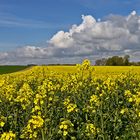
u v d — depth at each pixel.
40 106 11.51
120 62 65.19
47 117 10.89
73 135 10.03
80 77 18.27
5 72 60.59
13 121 11.05
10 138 7.51
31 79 23.42
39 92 13.34
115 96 15.34
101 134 9.38
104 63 65.31
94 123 10.16
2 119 10.49
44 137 8.47
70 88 17.53
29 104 12.52
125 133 10.27
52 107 12.09
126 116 10.69
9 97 14.25
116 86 15.98
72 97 15.27
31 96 13.66
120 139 10.10
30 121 8.21
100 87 16.42
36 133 8.21
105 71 40.88
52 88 13.95
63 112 11.98
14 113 11.88
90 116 11.21
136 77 22.88
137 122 9.40
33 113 10.82
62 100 14.44
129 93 12.84
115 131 10.62
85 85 17.70
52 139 8.81
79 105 13.59
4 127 10.52
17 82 23.53
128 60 64.75
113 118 11.82
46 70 23.59
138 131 9.05
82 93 15.92
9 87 15.90
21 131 10.23
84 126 10.12
